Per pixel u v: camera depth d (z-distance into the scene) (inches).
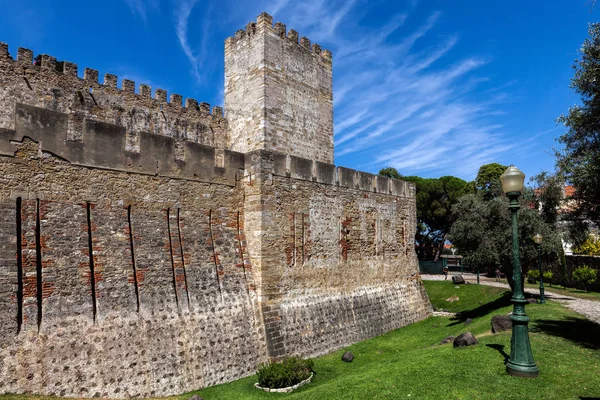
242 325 676.1
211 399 550.9
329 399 430.6
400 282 1088.8
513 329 463.5
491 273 1800.0
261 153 751.1
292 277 779.4
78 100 815.7
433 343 817.5
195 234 676.7
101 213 575.5
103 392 502.6
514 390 409.4
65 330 500.1
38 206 520.1
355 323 892.6
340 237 915.4
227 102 1023.6
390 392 426.0
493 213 1056.2
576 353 522.9
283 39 984.3
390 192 1093.8
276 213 765.3
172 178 663.8
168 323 593.0
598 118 549.6
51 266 511.5
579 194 599.2
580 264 1421.0
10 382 443.2
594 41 560.4
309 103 1034.7
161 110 937.5
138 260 593.9
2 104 717.9
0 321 457.4
